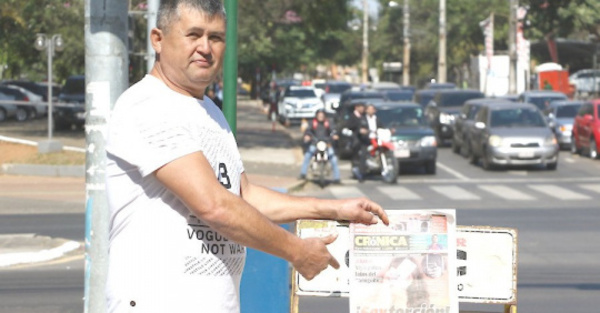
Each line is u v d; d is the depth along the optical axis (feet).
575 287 35.78
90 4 22.39
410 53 298.97
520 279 37.58
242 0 109.50
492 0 267.39
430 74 300.81
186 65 10.80
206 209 10.16
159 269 10.48
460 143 106.63
